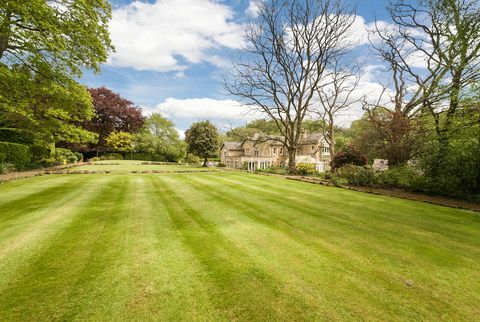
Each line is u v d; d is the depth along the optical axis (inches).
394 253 150.5
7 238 156.7
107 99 1476.4
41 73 363.6
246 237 171.8
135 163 1239.5
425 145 395.2
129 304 94.3
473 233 193.3
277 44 791.7
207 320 87.2
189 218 217.2
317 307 95.8
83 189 354.9
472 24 388.5
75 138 494.6
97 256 134.4
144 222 200.7
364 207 279.9
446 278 122.0
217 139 1342.3
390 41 584.4
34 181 426.0
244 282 112.1
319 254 145.8
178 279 113.3
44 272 115.8
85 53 382.3
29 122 440.1
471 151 337.4
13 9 286.2
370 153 580.7
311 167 768.9
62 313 87.9
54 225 184.9
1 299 94.6
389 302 100.7
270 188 411.5
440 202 324.8
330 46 764.0
